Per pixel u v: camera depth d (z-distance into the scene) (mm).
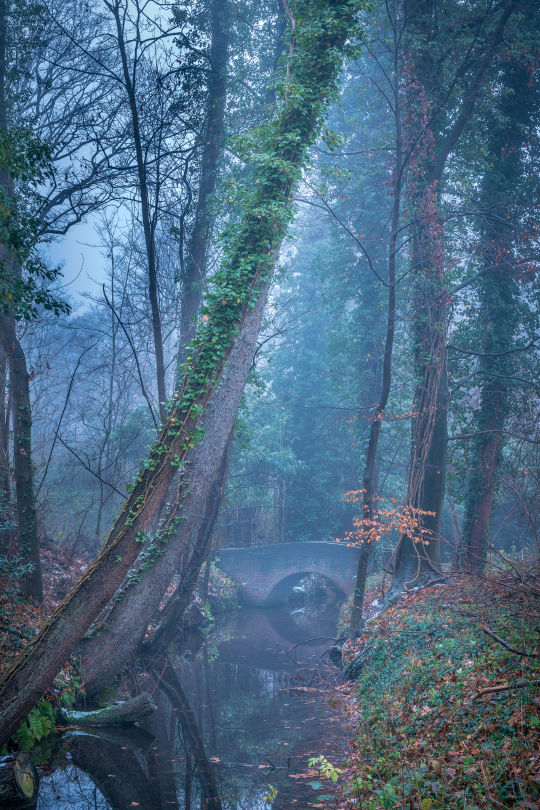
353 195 24500
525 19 17969
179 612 16031
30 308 9867
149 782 8086
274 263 12469
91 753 9172
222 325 11156
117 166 15008
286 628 21375
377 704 9031
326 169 13820
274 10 20641
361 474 25750
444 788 5285
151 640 15648
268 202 12219
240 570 25375
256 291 11531
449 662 8344
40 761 8789
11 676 8297
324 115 12969
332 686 12430
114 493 23719
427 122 15102
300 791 7523
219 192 18125
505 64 18141
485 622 9102
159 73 15203
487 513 18500
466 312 19484
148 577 12219
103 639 11734
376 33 16125
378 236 25062
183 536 12547
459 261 17469
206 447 12820
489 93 16891
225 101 19672
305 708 11344
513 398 18547
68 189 14797
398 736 7387
